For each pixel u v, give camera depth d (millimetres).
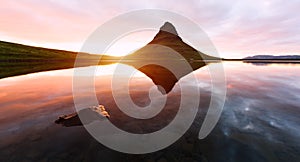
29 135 9727
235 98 16594
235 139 9391
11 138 9422
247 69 51438
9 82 26188
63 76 32281
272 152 8266
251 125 10930
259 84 24656
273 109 13688
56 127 10648
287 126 10719
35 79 28766
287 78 31375
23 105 14852
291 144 8805
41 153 8227
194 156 8203
